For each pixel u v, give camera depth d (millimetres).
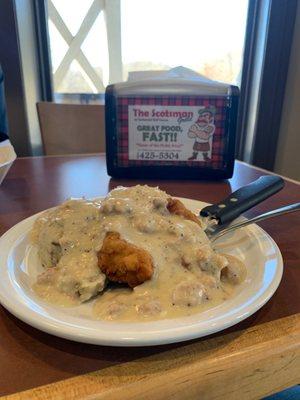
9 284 191
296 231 309
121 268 197
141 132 425
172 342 154
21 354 168
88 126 729
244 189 328
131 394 150
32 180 447
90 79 958
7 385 151
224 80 1002
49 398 145
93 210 247
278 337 179
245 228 274
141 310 182
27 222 273
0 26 792
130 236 219
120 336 151
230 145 426
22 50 839
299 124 947
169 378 156
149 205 248
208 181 451
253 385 174
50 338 177
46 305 181
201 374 160
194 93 406
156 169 443
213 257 217
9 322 188
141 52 947
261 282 199
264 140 1011
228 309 173
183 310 184
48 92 947
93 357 166
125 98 412
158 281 202
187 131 422
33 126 926
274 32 894
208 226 276
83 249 223
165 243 222
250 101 1012
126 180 450
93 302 194
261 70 937
